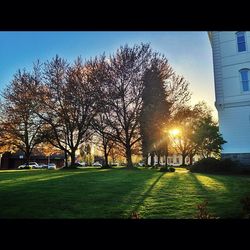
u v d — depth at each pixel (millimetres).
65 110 41562
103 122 40438
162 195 11688
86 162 94688
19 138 48906
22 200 10617
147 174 24500
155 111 38875
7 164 77125
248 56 27141
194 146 48156
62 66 41500
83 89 40125
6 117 46281
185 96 41469
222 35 28625
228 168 25094
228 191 12570
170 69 40500
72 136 42469
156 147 44656
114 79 38562
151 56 39438
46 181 18250
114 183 16688
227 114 27359
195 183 15984
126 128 39656
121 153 58781
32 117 43375
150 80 38594
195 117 50531
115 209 8945
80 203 9992
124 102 39094
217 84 28156
